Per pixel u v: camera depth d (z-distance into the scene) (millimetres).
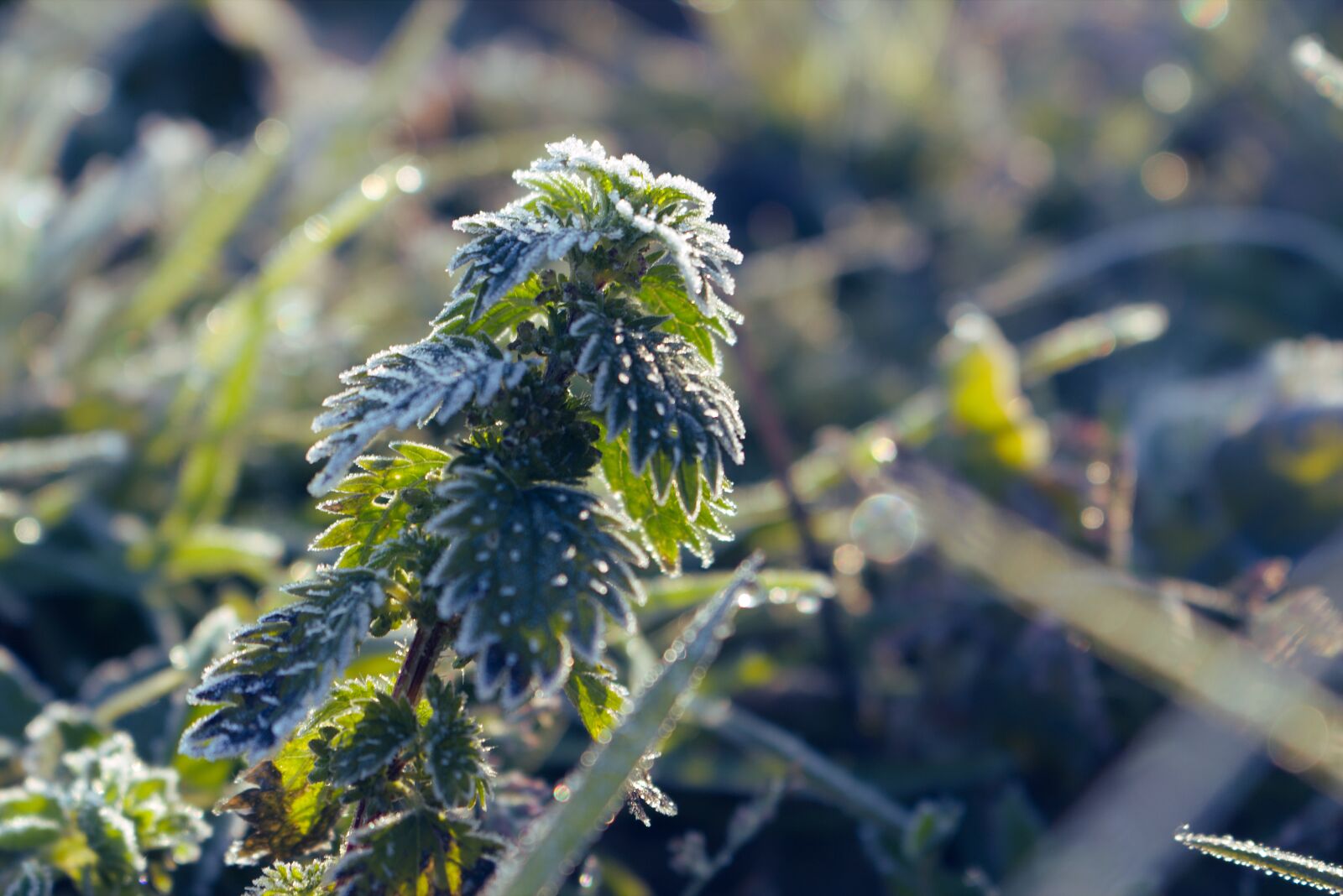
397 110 1117
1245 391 738
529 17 1827
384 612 390
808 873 571
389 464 395
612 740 382
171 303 835
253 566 643
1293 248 1011
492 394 375
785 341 961
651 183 385
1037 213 1195
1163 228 1038
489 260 379
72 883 470
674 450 374
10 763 493
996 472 643
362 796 391
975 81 1367
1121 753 583
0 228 823
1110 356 939
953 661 608
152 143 902
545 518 375
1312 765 515
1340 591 538
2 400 765
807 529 641
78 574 647
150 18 1159
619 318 383
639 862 578
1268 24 1214
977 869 523
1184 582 643
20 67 1012
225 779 475
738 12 1475
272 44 1260
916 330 1044
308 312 812
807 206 1284
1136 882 497
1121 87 1341
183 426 728
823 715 629
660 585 529
